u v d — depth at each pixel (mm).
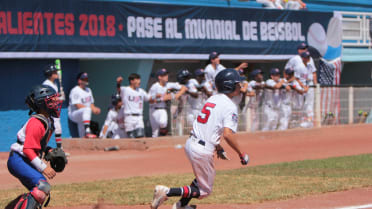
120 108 40125
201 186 16422
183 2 51062
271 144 40344
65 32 40344
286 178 25000
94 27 41531
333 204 19141
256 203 19500
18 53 38594
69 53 40531
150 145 37531
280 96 44281
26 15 38781
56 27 40000
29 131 14609
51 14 39719
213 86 41125
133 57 43375
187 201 16703
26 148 14555
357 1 64938
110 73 46469
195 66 55812
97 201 20125
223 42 48281
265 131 43031
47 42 39625
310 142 41438
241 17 49344
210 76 41125
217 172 27609
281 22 51969
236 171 27688
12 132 39688
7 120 39469
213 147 15953
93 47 41531
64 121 41156
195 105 40156
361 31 60688
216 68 41188
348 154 34594
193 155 15906
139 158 33750
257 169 28172
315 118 46562
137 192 21891
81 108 40344
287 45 52375
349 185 22828
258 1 56062
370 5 65938
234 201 19734
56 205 19578
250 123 42750
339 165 28859
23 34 38719
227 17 48469
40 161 14609
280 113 44469
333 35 55625
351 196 20719
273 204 19297
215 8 47688
